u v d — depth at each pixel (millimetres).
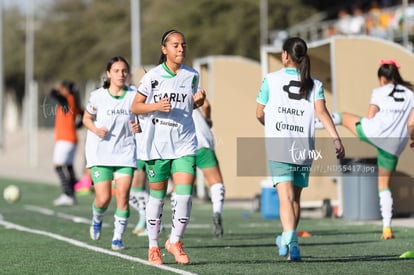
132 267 30609
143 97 30500
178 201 30828
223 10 151000
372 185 51219
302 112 30219
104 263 31906
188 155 30688
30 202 68562
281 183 30406
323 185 58344
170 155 30609
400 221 51156
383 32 84812
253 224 50219
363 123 41906
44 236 42219
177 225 31109
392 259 32531
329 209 54500
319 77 58281
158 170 30891
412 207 52938
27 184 92688
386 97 41750
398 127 41406
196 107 30938
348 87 52406
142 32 168875
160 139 30547
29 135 142125
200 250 36250
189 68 30969
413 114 40156
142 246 37625
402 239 40469
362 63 52562
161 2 168625
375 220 51344
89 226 48062
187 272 28891
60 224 49375
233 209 63312
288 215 30641
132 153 36344
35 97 141000
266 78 30547
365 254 34344
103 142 36188
